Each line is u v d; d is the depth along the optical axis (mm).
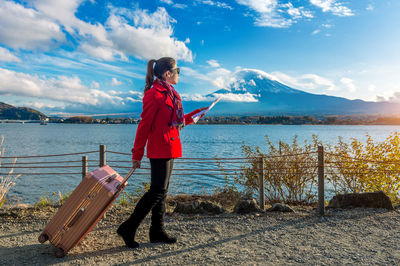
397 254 2717
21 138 56094
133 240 2924
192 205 4285
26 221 3812
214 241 3113
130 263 2539
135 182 13539
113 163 21766
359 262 2549
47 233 2713
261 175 4672
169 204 5055
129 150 31766
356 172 5945
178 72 3061
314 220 3906
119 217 3969
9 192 11148
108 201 2643
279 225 3695
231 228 3572
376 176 5922
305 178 6027
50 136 65938
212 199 5688
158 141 2809
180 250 2848
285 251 2826
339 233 3375
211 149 33844
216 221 3857
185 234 3340
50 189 12094
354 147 6250
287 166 6031
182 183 12633
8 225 3652
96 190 2648
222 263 2535
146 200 2844
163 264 2518
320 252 2795
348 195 4621
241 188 7172
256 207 4352
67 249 2672
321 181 4156
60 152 29484
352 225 3670
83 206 2652
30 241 3117
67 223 2670
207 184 12414
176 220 3904
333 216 4082
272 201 6008
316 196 6004
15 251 2830
